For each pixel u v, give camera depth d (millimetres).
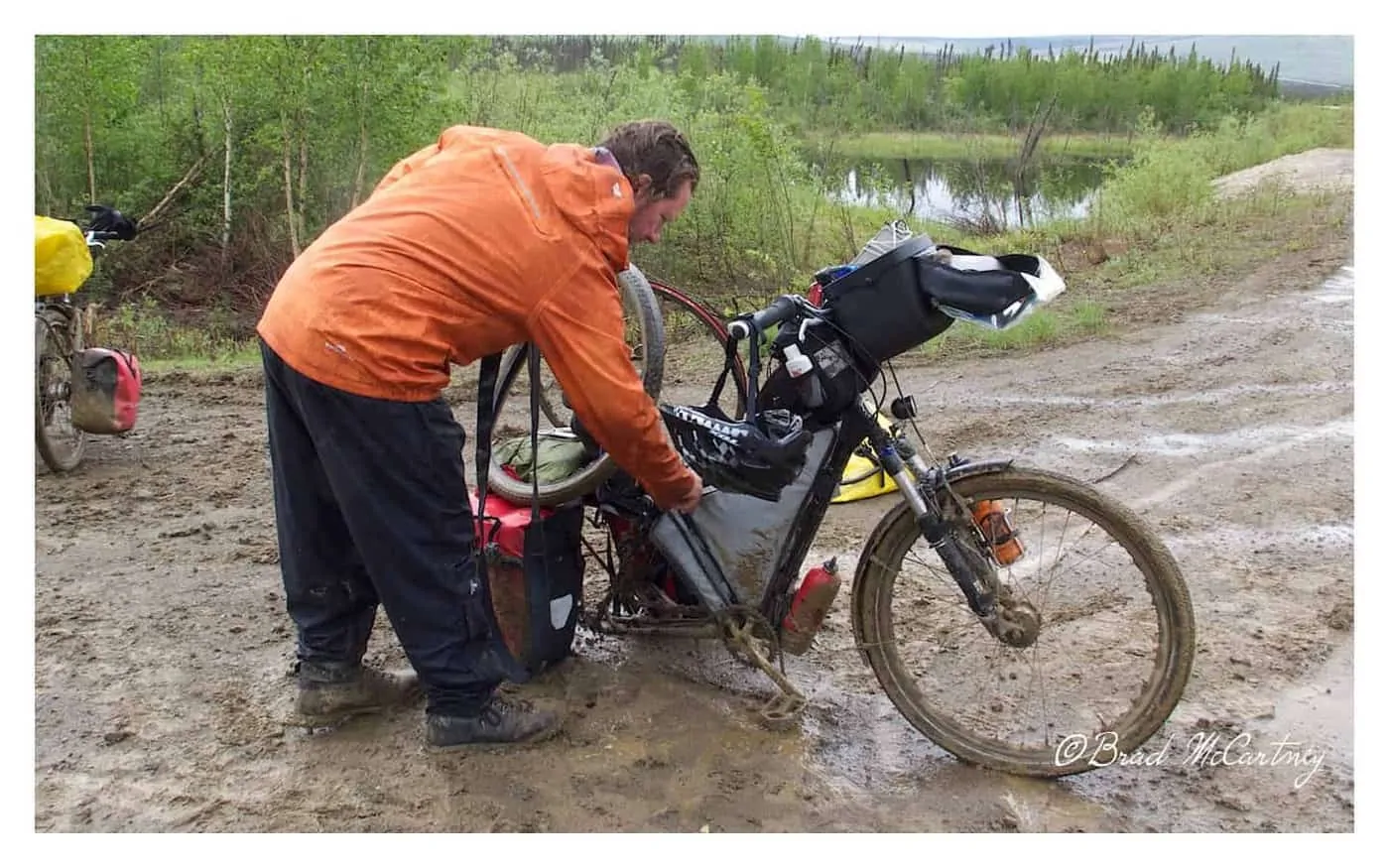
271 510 4871
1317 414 6172
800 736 3105
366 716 3182
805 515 3084
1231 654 3547
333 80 11172
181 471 5402
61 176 12039
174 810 2771
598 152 2787
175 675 3424
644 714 3197
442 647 2924
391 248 2639
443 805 2803
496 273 2635
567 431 3684
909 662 3512
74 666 3461
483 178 2682
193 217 12242
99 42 11414
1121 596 3982
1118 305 9477
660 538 3156
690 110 12523
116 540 4504
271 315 2762
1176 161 14812
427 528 2820
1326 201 13859
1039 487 2869
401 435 2695
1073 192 17016
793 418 3010
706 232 12281
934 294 2871
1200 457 5480
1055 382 7078
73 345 5324
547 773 2928
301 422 2846
